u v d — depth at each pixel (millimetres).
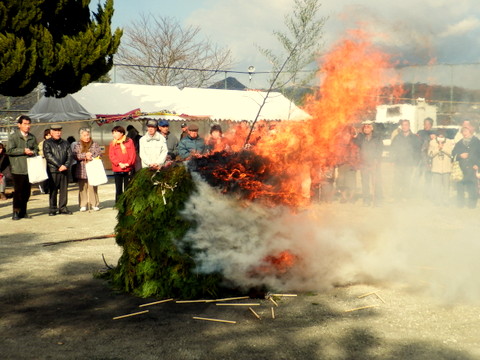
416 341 3656
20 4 14195
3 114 22219
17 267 5902
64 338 3771
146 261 4809
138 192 4914
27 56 14586
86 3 15812
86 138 10906
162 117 20750
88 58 15656
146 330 3912
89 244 7285
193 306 4488
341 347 3557
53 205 10383
